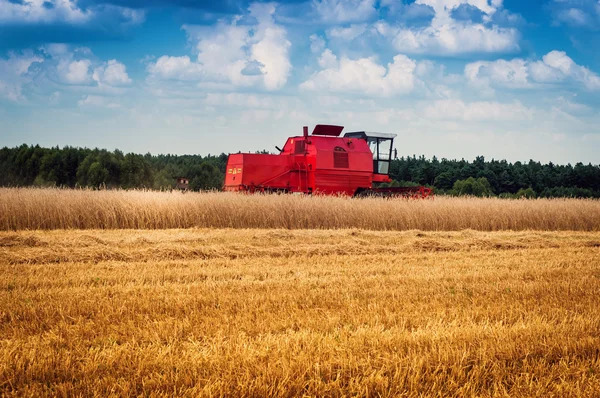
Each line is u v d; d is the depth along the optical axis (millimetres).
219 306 7980
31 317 7238
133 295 8625
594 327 7012
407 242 17297
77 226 19672
